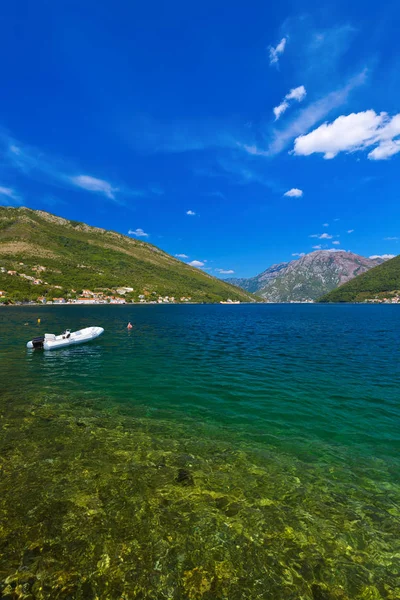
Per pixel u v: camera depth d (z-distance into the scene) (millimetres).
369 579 5031
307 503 6844
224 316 79938
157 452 8914
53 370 19078
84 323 53031
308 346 29062
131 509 6445
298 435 10297
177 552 5402
